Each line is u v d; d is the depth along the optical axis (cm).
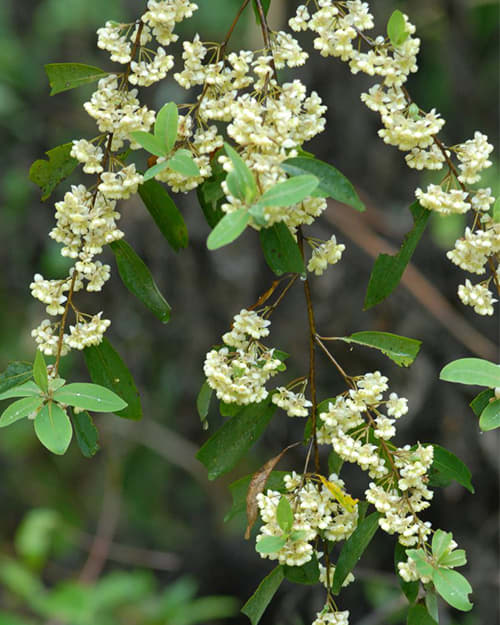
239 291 455
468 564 415
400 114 163
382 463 163
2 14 519
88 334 173
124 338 484
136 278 182
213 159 169
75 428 177
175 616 425
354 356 436
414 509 161
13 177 502
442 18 446
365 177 443
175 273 459
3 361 538
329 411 164
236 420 177
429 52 457
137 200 456
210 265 454
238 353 165
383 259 173
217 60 164
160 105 446
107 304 484
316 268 167
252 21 469
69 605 362
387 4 438
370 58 163
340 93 442
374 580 385
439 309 405
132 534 569
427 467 163
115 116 165
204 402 181
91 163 167
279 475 175
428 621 167
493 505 415
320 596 431
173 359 485
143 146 157
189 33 466
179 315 467
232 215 141
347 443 161
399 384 430
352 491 441
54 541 550
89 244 169
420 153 165
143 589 423
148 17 164
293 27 166
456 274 417
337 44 163
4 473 607
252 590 527
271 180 147
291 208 156
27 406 158
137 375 496
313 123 159
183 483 597
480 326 411
